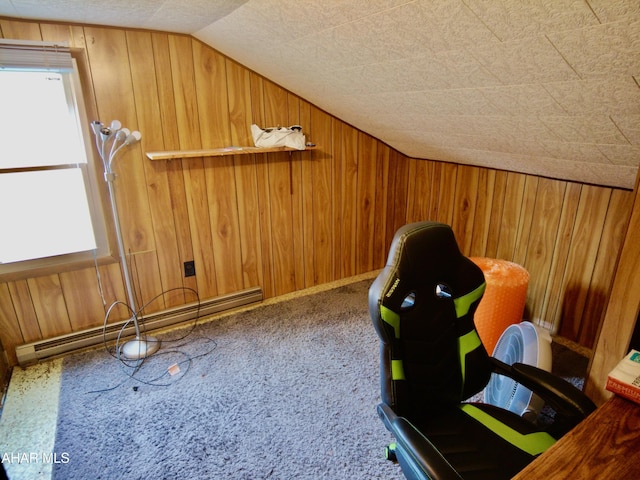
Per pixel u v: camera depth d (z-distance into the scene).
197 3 1.63
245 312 2.91
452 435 1.27
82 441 1.79
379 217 3.52
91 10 1.77
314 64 2.04
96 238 2.39
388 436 1.82
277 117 2.74
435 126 2.27
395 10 1.28
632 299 1.14
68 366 2.30
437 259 1.30
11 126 2.04
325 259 3.34
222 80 2.48
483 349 1.43
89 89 2.14
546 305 2.62
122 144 2.13
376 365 2.31
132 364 2.32
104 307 2.50
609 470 0.85
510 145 2.10
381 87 1.99
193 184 2.57
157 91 2.31
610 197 2.16
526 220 2.64
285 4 1.50
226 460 1.70
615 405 1.04
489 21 1.14
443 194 3.22
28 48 1.90
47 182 2.19
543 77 1.31
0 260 2.17
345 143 3.10
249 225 2.87
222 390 2.12
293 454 1.73
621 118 1.37
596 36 1.02
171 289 2.70
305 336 2.60
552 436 1.23
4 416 1.93
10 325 2.25
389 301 1.22
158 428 1.86
